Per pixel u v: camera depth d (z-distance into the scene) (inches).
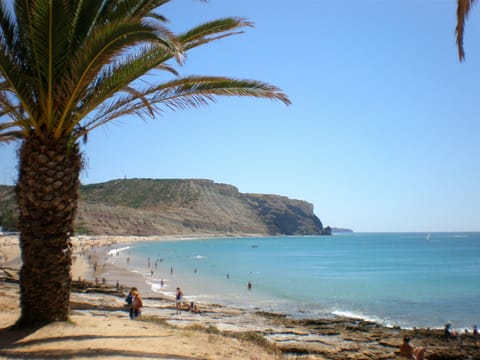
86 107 319.9
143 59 315.3
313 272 2395.4
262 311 1085.1
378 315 1082.1
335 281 1929.1
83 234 5693.9
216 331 474.6
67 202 325.1
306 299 1359.5
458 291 1574.8
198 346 337.1
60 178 316.5
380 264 3004.4
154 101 348.8
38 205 313.9
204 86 348.8
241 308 1137.4
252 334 478.6
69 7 306.3
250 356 339.3
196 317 888.9
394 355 630.5
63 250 328.8
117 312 703.7
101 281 1609.3
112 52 277.1
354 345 685.3
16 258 2207.2
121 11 329.4
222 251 4549.7
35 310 327.3
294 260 3383.4
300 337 737.0
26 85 297.9
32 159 312.2
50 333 306.7
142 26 257.3
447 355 652.1
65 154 321.1
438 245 6269.7
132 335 343.0
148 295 1274.6
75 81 293.1
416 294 1496.1
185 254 3882.9
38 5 275.1
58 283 330.0
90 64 283.3
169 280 1828.2
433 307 1218.0
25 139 321.1
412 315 1087.0
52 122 314.7
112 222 6624.0
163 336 358.9
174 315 896.9
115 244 5073.8
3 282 1079.6
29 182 310.8
